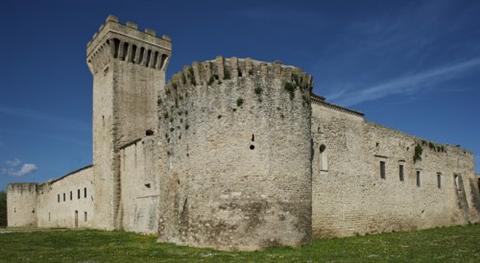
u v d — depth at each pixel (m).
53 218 66.62
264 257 21.78
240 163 26.03
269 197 25.83
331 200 33.91
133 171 42.09
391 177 41.34
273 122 26.88
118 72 47.78
